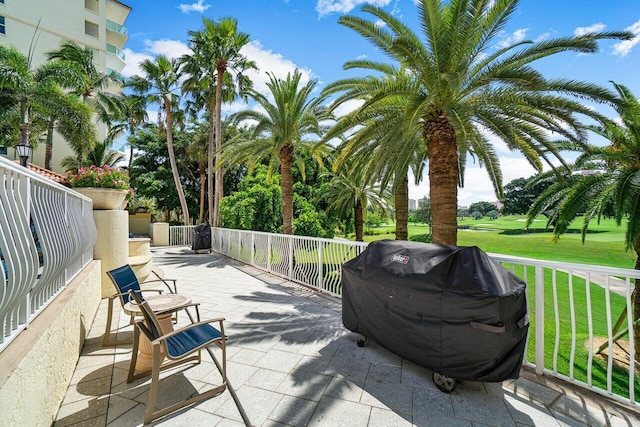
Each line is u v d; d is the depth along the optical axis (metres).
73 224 3.21
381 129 6.10
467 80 5.32
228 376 2.78
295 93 10.11
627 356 5.48
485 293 2.31
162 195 22.92
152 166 23.97
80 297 3.22
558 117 4.90
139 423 2.13
